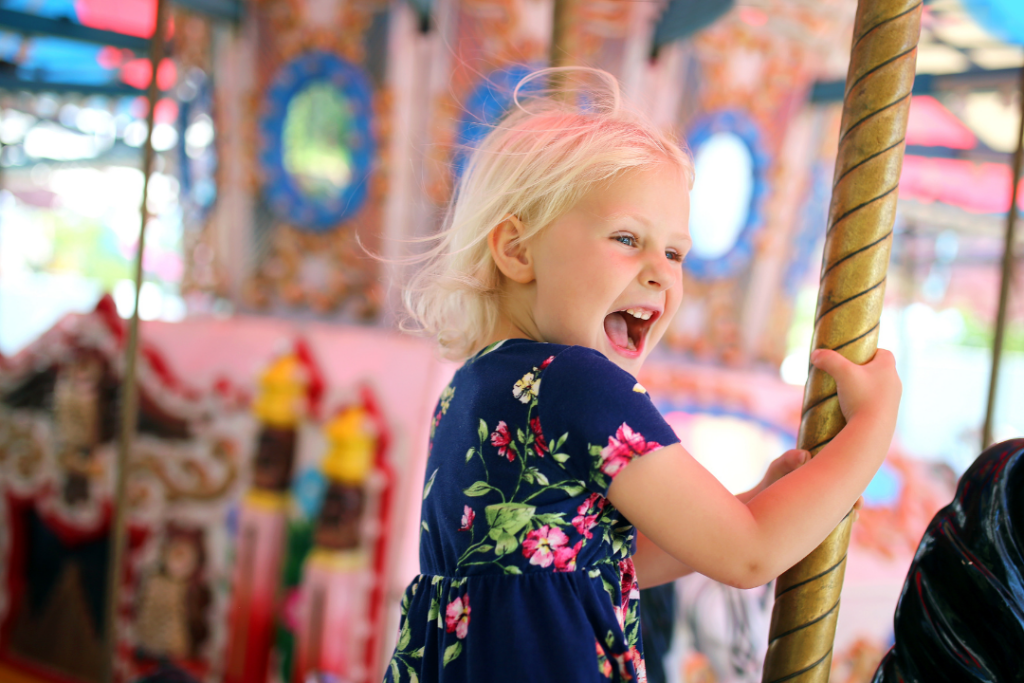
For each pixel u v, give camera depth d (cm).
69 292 849
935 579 76
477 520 79
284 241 408
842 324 81
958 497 77
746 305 434
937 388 653
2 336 769
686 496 71
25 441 333
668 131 96
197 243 430
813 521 72
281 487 309
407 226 381
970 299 627
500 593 75
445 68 359
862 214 80
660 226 81
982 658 71
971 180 487
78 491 325
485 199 90
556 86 156
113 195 696
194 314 432
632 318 86
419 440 303
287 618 296
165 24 165
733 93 384
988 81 374
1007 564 71
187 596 309
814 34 373
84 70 437
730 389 392
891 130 79
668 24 351
